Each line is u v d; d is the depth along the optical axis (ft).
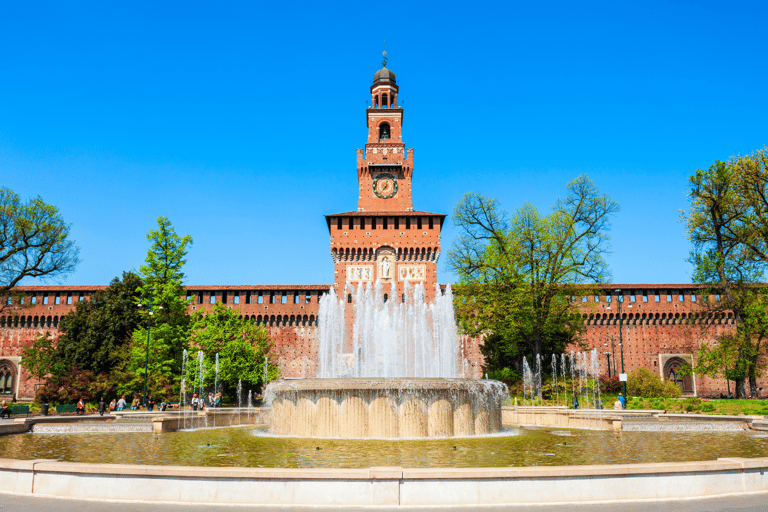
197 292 221.87
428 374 194.29
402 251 216.33
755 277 146.61
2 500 34.50
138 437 75.00
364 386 71.56
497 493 33.60
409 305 210.38
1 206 154.40
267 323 221.25
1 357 219.00
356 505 33.17
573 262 156.76
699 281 154.81
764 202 143.33
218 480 33.99
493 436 73.61
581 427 92.43
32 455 55.31
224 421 99.35
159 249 173.78
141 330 167.22
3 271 155.63
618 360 223.51
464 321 169.27
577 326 171.12
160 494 34.42
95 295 202.80
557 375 177.88
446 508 32.73
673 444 64.80
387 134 235.61
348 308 211.82
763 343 160.15
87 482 35.37
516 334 167.02
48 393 154.81
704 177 149.89
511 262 161.17
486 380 80.33
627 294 227.61
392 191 225.97
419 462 49.06
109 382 163.12
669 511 31.71
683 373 168.14
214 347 171.42
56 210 161.89
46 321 221.25
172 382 166.81
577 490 34.01
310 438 71.10
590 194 159.33
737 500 34.32
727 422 93.56
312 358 218.59
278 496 33.60
